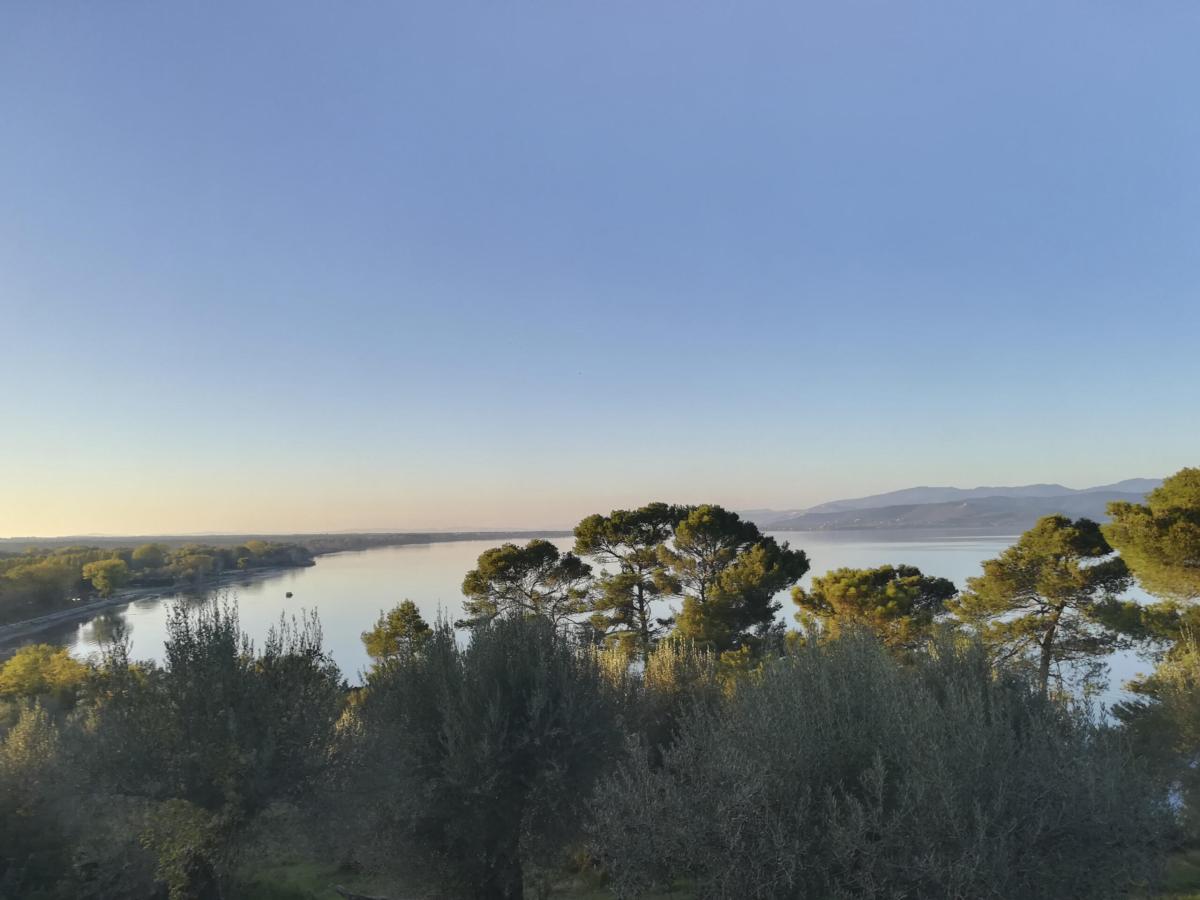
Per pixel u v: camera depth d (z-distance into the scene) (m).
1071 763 5.93
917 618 27.52
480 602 35.25
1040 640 26.61
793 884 5.62
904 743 6.03
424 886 10.71
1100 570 25.52
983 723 6.19
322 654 11.25
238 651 10.54
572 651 12.30
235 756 9.36
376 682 11.97
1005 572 27.59
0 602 89.25
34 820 9.76
